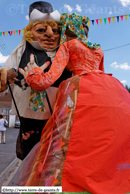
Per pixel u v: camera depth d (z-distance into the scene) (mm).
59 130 1493
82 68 1882
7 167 4863
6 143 9164
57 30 2141
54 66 1700
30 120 1984
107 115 1449
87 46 1981
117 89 1678
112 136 1401
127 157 1491
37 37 2064
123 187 1356
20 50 2041
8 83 1674
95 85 1604
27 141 2021
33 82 1552
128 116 1558
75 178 1289
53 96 1989
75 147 1378
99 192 1238
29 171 1581
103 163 1332
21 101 1953
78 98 1545
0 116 9195
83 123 1435
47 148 1482
